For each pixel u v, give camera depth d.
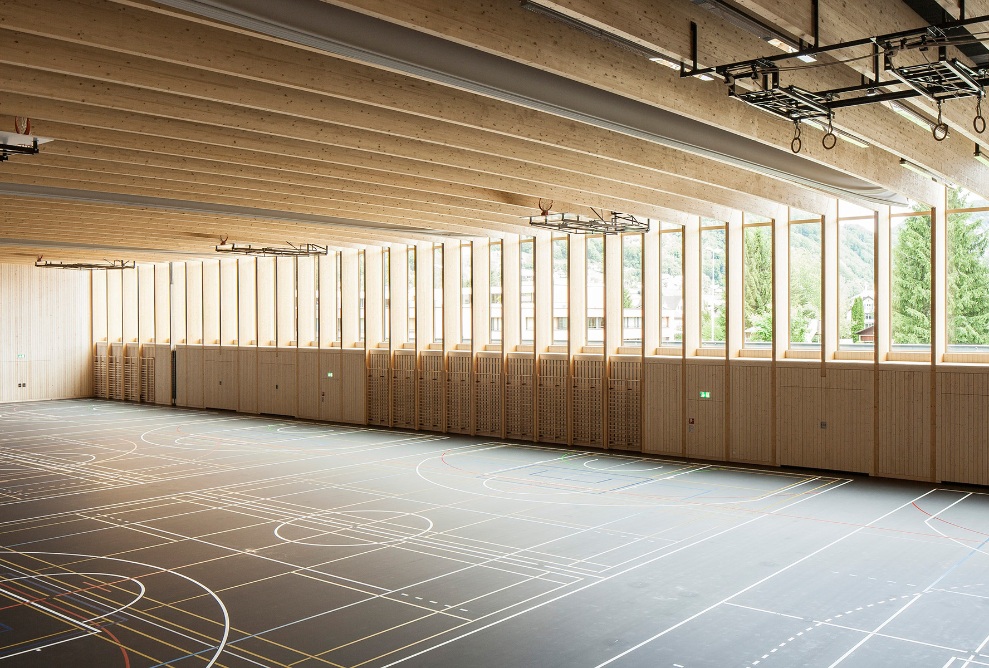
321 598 11.05
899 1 10.29
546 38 9.60
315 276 33.75
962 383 19.34
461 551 13.35
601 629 9.88
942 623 10.03
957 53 10.89
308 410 33.25
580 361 25.70
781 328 22.17
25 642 9.56
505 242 27.06
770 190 18.69
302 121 12.95
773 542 13.90
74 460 22.72
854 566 12.48
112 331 42.06
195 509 16.52
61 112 11.89
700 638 9.57
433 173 16.00
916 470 19.97
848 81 11.87
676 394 23.73
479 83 9.84
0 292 39.44
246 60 9.99
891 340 21.08
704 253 23.83
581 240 25.88
